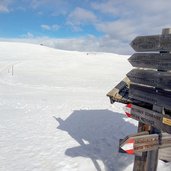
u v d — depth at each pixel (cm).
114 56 9319
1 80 3809
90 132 1208
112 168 807
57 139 1090
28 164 823
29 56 8425
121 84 637
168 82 430
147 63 489
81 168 805
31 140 1065
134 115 538
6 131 1191
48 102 2061
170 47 429
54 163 837
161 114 452
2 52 9375
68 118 1501
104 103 2078
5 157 875
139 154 546
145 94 497
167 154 537
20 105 1912
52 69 5381
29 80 3834
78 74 4803
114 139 1105
